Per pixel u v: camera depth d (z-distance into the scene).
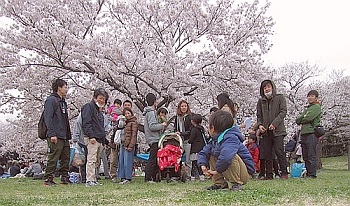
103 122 6.58
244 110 12.28
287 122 21.05
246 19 12.09
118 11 12.25
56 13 10.58
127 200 3.91
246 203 3.44
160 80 10.58
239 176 4.62
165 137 6.86
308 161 7.24
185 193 4.52
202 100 12.36
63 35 9.95
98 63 10.16
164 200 3.81
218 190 4.65
